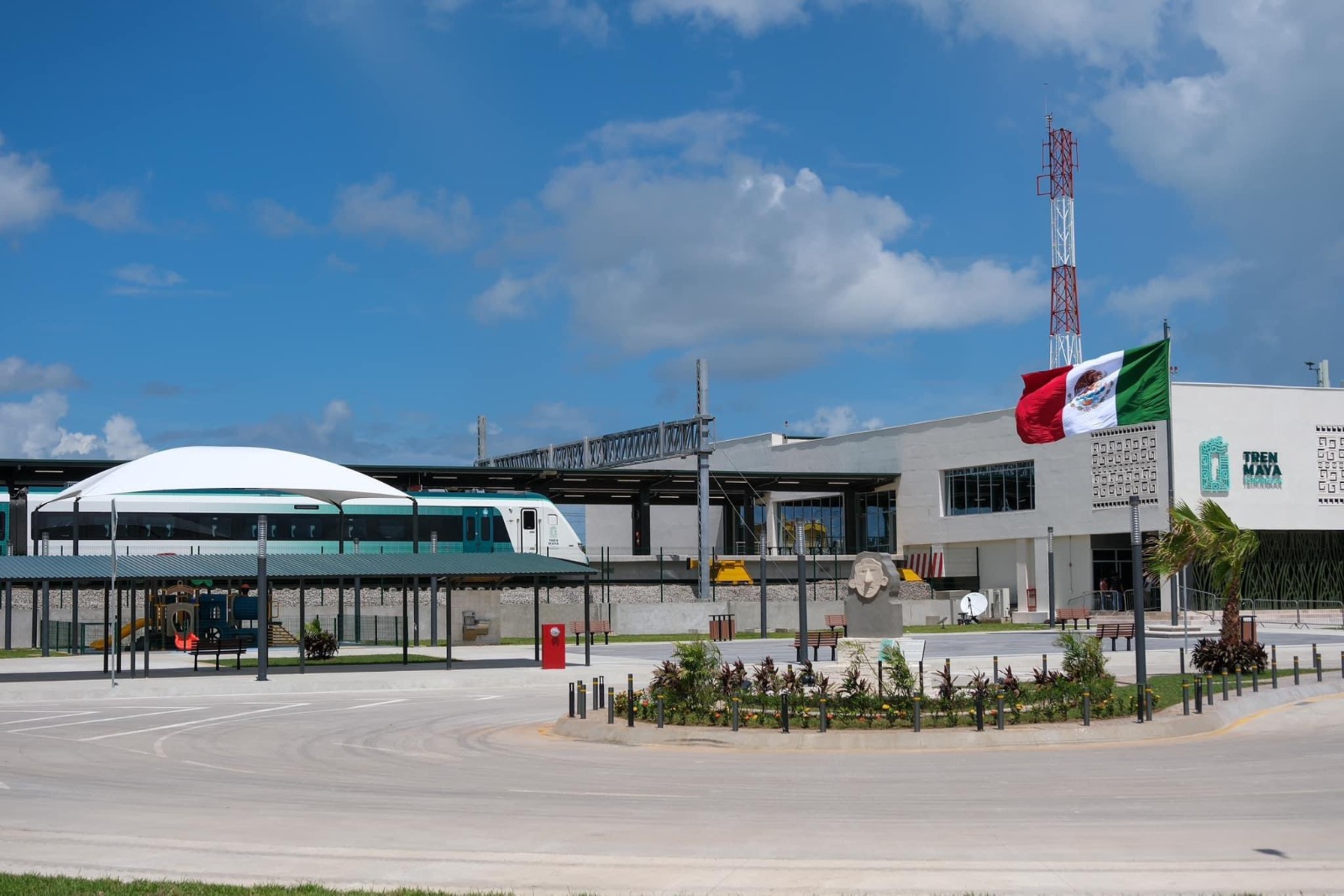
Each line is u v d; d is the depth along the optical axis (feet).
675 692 73.26
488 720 80.64
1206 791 49.14
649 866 36.37
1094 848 38.24
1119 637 162.30
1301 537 220.64
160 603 154.81
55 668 122.83
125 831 42.14
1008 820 43.06
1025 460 240.12
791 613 199.82
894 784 51.78
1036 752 61.62
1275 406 217.15
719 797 48.91
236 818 44.52
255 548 187.52
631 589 216.74
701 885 34.01
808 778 53.83
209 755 63.36
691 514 319.06
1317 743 64.23
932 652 138.92
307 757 62.59
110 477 138.92
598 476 236.43
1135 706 72.95
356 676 106.93
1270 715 77.61
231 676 109.70
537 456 258.16
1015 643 155.12
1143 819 43.16
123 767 58.85
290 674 110.42
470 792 50.60
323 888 33.22
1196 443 211.82
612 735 68.49
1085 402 180.14
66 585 172.65
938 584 256.11
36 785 52.85
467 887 33.91
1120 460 220.43
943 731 64.64
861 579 84.12
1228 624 102.94
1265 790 49.21
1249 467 214.48
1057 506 232.73
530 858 37.50
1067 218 266.77
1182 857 36.86
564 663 118.01
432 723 78.79
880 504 274.16
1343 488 219.20
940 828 41.78
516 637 173.68
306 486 144.36
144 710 87.86
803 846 38.96
